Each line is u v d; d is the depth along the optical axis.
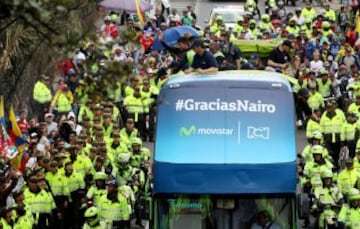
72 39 26.28
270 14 113.00
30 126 58.94
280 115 42.06
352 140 63.56
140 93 71.31
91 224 49.72
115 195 50.62
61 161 52.59
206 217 39.69
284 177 39.91
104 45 26.81
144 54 77.81
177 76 44.31
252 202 39.69
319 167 52.84
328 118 64.06
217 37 81.56
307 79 73.44
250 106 42.19
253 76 44.03
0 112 49.19
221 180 39.75
